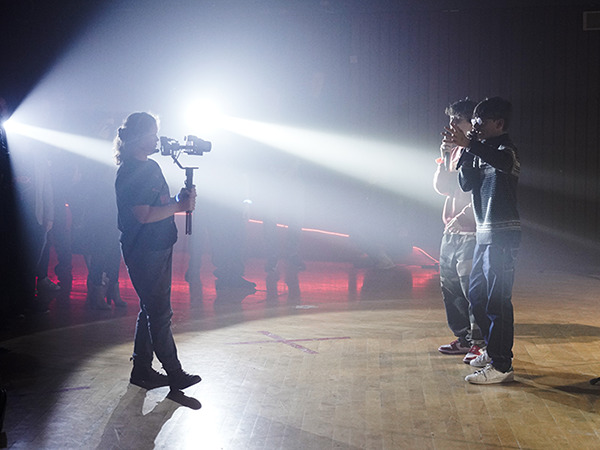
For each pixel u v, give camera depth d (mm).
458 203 5125
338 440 3652
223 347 5551
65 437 3713
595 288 8578
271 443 3617
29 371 4918
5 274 6312
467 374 4809
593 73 11047
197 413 4059
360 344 5656
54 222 7703
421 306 7312
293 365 5035
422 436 3701
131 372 4703
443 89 11266
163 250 4305
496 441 3629
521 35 11117
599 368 4953
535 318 6695
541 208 11219
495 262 4492
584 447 3545
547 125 11148
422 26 11266
